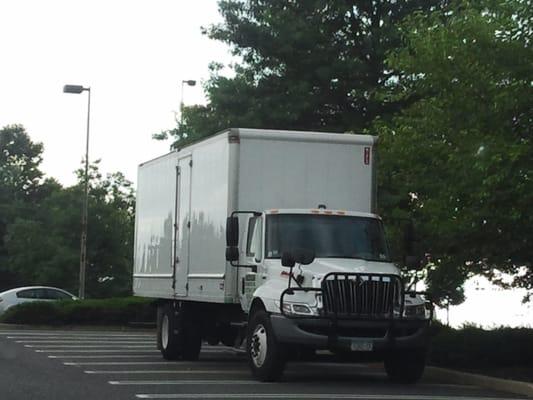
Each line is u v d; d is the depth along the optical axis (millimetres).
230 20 26812
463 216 15312
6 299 39000
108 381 14609
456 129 15555
